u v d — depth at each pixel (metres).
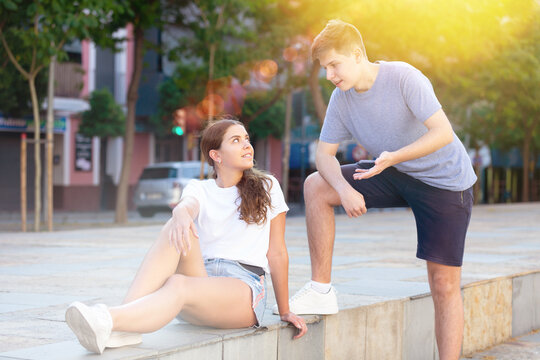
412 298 4.67
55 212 26.00
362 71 3.65
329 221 3.95
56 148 27.17
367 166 3.92
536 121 33.28
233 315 3.29
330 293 3.92
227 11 18.47
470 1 17.73
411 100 3.61
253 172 3.54
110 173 29.17
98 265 6.98
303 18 18.94
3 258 7.71
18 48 15.22
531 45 20.64
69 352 2.94
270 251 3.60
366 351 4.24
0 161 25.62
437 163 3.71
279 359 3.55
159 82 29.02
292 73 22.16
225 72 21.27
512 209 22.80
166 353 2.89
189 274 3.21
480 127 33.09
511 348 5.37
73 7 14.25
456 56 18.64
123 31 28.66
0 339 3.37
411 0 17.19
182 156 30.94
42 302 4.61
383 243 9.70
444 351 3.88
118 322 2.82
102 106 26.34
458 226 3.82
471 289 5.11
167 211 21.36
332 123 3.95
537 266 6.53
